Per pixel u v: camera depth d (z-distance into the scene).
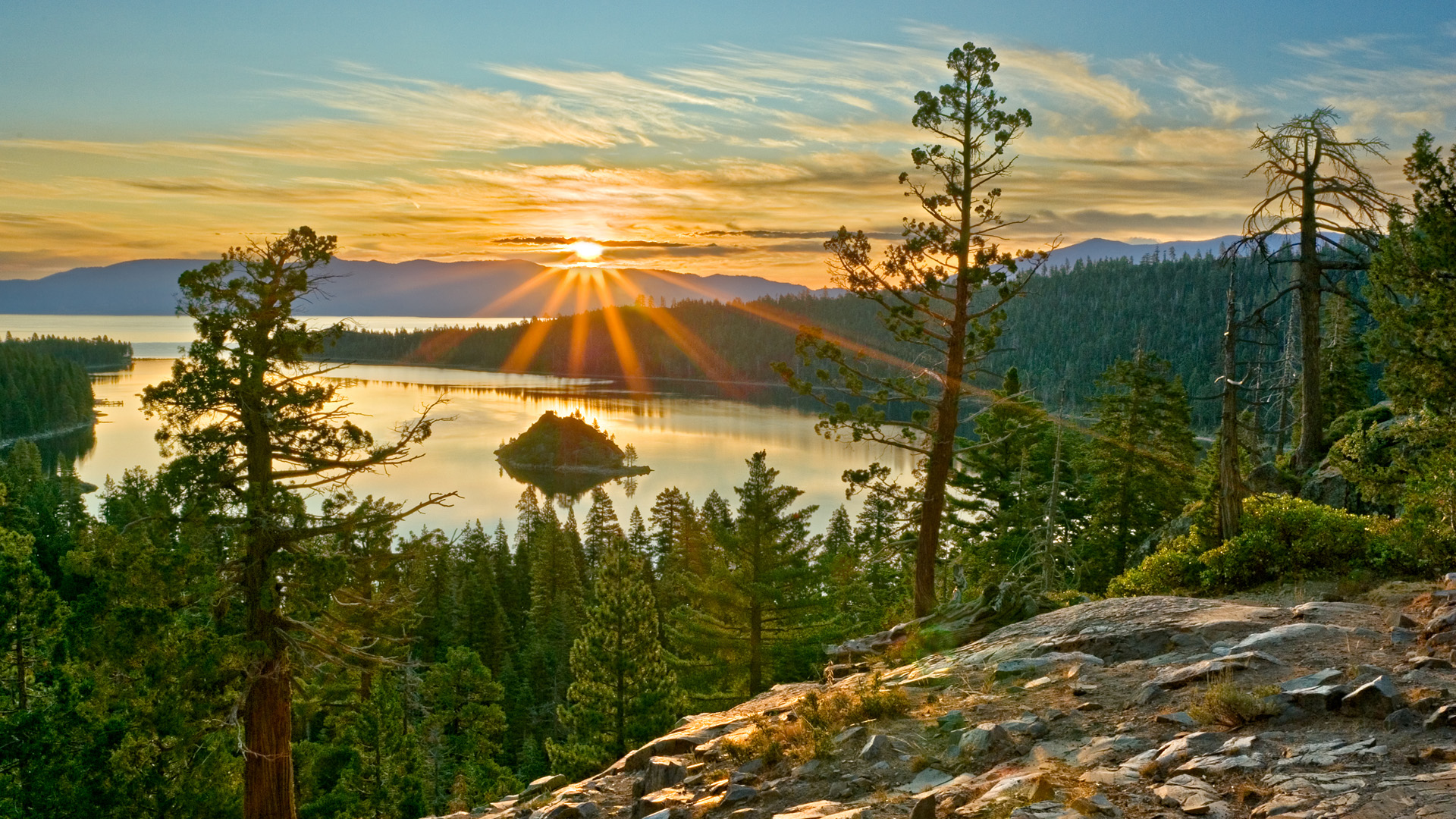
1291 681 6.66
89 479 142.00
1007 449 35.44
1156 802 5.25
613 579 29.27
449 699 36.41
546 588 72.12
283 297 17.61
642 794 8.46
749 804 6.96
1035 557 29.28
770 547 31.53
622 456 177.38
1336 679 6.53
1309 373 24.73
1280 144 24.08
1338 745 5.48
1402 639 7.31
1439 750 5.05
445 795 33.75
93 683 19.61
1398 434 16.66
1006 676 8.80
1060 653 9.13
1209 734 6.06
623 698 29.09
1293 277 24.70
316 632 18.23
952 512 36.12
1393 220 15.13
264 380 17.72
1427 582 11.46
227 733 18.73
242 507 17.41
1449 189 13.90
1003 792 5.76
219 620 18.27
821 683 12.27
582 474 170.00
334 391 18.53
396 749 28.81
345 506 18.88
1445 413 15.16
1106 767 5.98
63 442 186.62
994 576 31.95
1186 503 33.47
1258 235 24.89
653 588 66.25
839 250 20.55
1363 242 23.20
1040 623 10.71
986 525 35.34
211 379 16.83
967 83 19.42
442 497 19.69
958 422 20.67
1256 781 5.26
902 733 7.70
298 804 27.27
